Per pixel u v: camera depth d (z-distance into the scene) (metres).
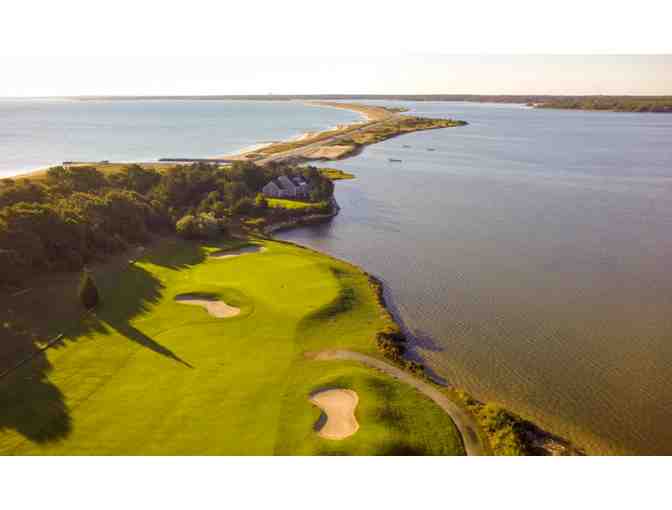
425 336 52.34
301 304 55.81
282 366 43.72
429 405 39.06
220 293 58.69
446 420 37.31
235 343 47.69
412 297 62.25
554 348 50.38
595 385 44.09
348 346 47.97
